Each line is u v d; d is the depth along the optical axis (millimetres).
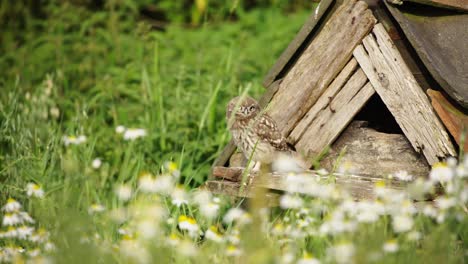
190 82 14461
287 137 9812
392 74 9070
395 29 9148
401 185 8672
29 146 11297
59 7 18312
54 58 16594
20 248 8289
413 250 7254
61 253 7555
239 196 9266
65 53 16859
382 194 7996
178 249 7555
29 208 9688
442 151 8727
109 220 8703
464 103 8430
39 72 16141
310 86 9641
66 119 14305
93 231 8289
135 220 8273
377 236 7277
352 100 9414
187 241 7531
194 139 12461
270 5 20484
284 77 9969
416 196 8359
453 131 8531
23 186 10562
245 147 9828
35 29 18672
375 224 7664
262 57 15914
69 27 18250
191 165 11227
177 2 20656
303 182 8312
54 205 9383
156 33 17000
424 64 8711
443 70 8664
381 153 9367
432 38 9070
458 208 7684
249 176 9289
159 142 12320
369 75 9234
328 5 9461
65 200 9102
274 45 16438
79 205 9570
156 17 21188
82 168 11008
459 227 7590
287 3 20500
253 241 7402
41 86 13875
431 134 8805
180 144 12133
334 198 7980
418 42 8727
